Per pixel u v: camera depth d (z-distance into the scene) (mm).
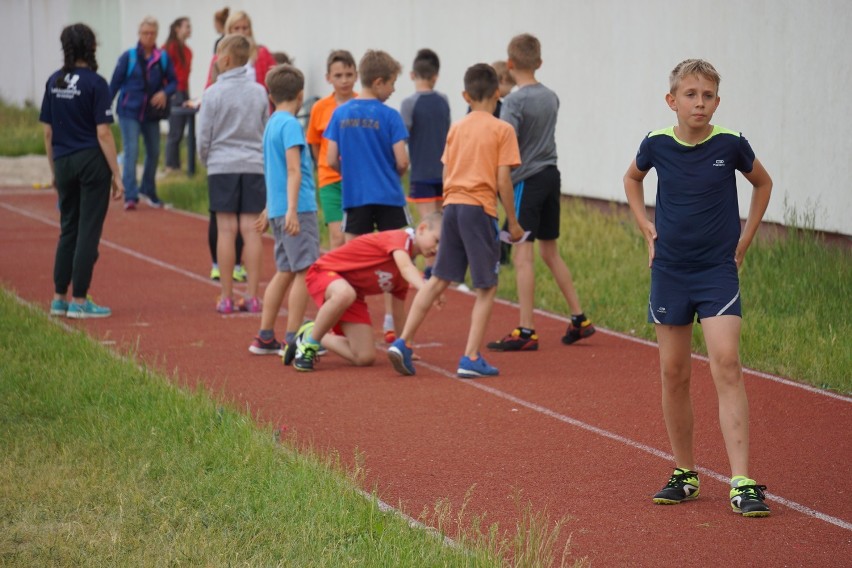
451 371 22406
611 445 17609
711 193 14289
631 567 12820
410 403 19953
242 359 23203
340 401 20031
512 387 21125
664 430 18422
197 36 65688
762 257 28719
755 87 31094
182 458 15719
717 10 32188
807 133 29422
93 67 25781
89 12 76562
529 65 23781
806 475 16281
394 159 24750
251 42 34812
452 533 13750
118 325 26109
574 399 20281
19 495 14258
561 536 13781
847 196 28344
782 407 19953
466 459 16859
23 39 84125
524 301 24141
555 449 17375
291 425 18500
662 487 15664
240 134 26625
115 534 13016
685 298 14562
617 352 24094
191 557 12523
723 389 14523
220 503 14078
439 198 30797
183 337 25062
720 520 14375
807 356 22547
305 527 13367
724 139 14344
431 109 30328
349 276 22531
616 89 36469
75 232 26438
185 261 35156
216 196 26906
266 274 33438
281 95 23188
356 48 51906
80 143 25656
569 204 38062
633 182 15211
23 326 23672
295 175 22375
